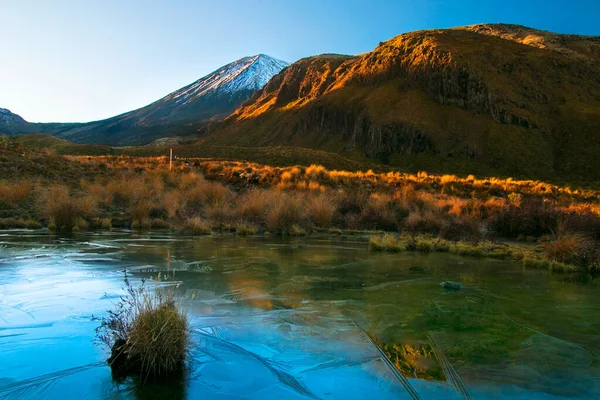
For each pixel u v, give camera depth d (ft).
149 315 13.23
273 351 14.46
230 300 19.95
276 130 507.71
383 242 36.78
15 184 57.93
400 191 77.56
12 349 14.21
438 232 47.03
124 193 60.59
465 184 96.63
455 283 23.26
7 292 20.31
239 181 83.10
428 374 13.00
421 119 339.57
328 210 52.37
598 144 280.10
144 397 11.55
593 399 11.69
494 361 13.89
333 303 19.83
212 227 48.44
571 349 14.88
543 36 557.33
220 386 12.22
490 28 651.66
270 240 40.93
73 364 13.28
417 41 426.92
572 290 23.43
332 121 421.18
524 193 91.86
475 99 339.57
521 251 36.04
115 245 34.88
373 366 13.44
